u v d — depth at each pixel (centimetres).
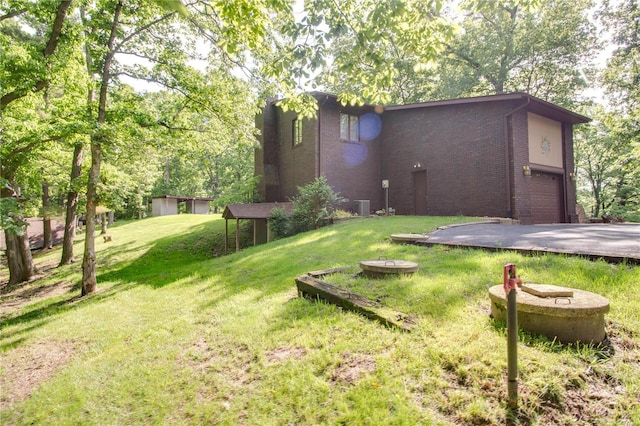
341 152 1565
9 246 1323
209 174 4488
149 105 1143
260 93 1062
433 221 1058
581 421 203
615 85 1862
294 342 354
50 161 1499
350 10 433
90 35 981
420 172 1535
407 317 346
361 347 314
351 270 550
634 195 2498
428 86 2297
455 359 267
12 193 1141
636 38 1767
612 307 314
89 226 1001
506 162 1227
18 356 533
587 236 643
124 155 1240
